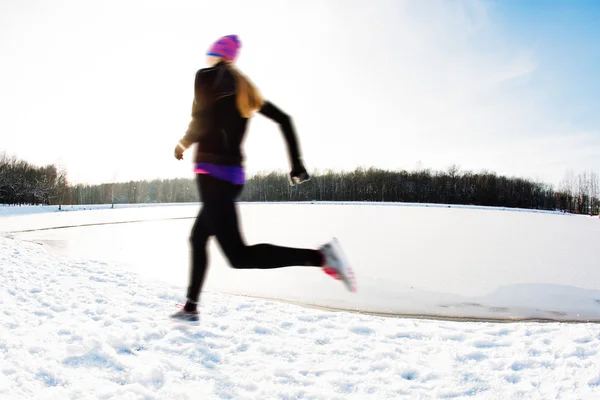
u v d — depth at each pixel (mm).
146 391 1595
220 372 1858
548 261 7816
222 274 5457
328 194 73938
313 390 1714
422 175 74750
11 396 1463
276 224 16609
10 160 56688
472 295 4742
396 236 12445
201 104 1771
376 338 2496
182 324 2350
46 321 2492
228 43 1825
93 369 1801
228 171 1729
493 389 1767
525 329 2762
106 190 75000
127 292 3465
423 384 1818
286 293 4426
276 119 1832
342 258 1642
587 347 2301
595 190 64938
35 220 18797
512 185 70562
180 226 15141
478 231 14867
